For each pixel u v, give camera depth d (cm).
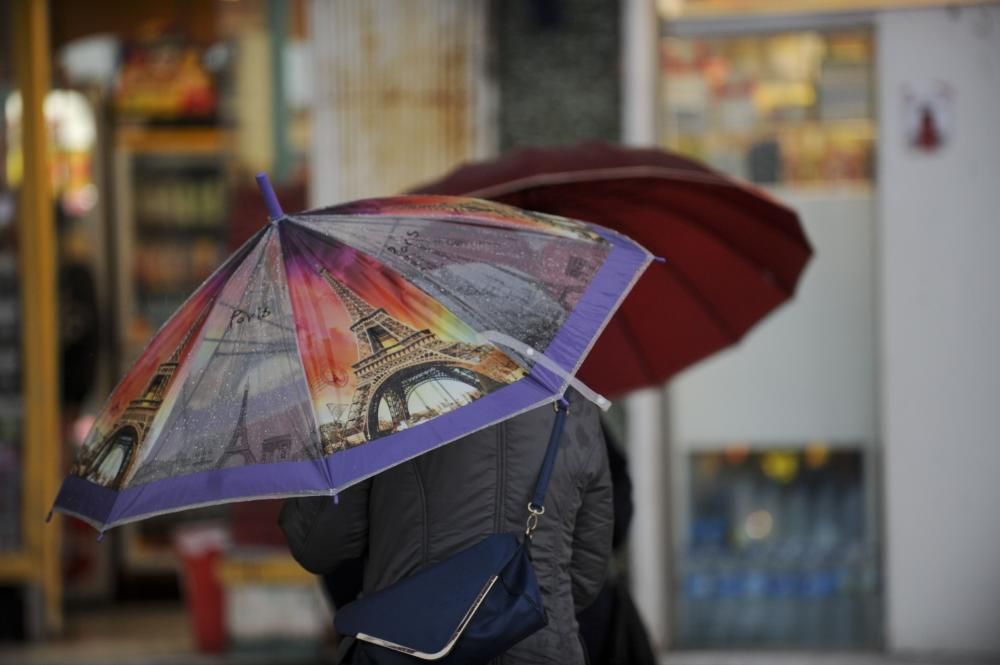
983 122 1753
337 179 1814
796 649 1834
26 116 1936
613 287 767
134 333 2253
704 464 1839
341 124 1808
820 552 1827
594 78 1778
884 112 1769
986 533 1775
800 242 1116
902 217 1770
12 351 1939
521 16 1781
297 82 1819
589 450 870
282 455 692
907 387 1780
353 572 944
